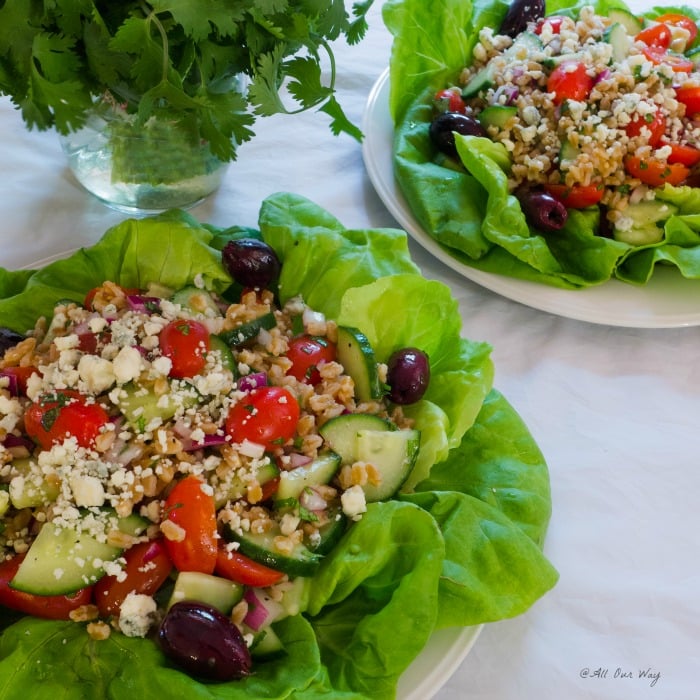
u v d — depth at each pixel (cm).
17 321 50
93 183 55
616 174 58
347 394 47
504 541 45
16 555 44
